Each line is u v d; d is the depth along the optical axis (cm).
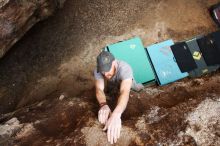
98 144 288
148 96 391
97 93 339
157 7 589
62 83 524
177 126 299
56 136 314
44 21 546
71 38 555
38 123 340
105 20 572
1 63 509
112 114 297
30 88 512
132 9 583
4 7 388
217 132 285
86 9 571
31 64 527
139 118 321
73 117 343
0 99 492
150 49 527
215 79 421
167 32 574
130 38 564
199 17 591
